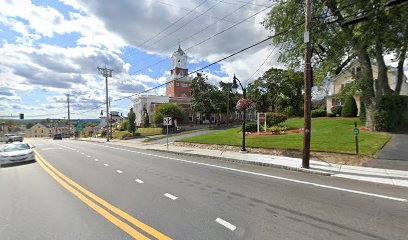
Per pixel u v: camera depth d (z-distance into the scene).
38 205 6.19
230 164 12.18
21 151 14.19
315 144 14.00
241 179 8.67
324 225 4.64
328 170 9.76
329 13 16.89
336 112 32.81
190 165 12.00
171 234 4.37
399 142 13.24
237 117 63.00
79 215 5.41
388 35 14.45
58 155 17.91
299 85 44.38
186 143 22.45
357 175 8.91
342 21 14.66
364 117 19.75
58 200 6.55
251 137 19.58
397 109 17.23
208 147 18.95
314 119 29.52
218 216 5.18
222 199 6.36
